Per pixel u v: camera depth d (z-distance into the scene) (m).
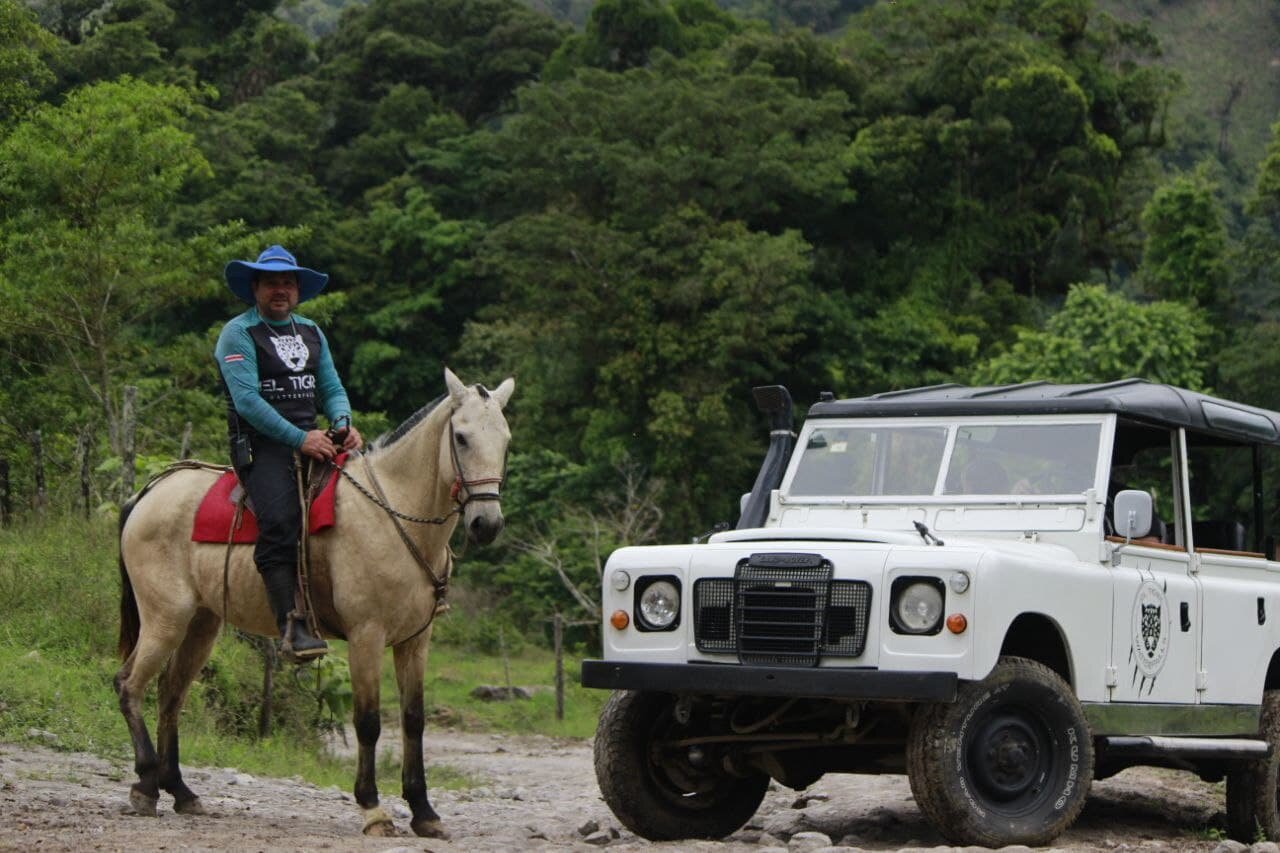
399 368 54.12
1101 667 8.44
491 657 36.69
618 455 42.62
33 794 8.78
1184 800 11.25
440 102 65.38
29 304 24.16
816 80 54.97
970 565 7.69
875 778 12.98
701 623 8.20
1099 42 58.44
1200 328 43.59
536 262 45.16
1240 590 9.71
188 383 28.14
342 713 15.21
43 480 18.89
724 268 43.53
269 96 61.69
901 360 48.03
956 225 52.84
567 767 17.97
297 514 8.23
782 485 9.54
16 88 30.94
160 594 8.68
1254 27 127.19
